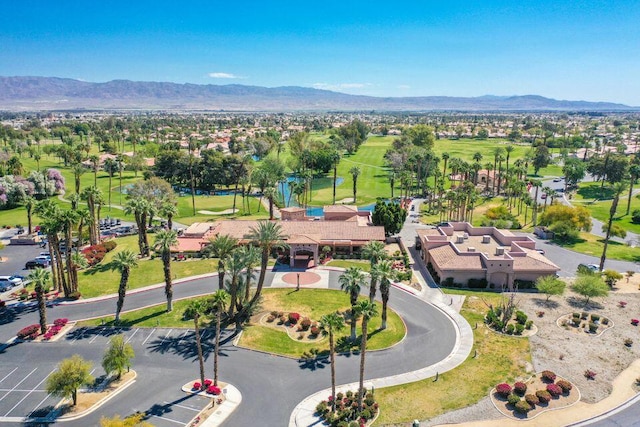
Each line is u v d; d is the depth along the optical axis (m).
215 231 103.00
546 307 73.75
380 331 66.50
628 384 53.94
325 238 100.00
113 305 74.75
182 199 158.12
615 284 83.44
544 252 101.88
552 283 75.69
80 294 77.62
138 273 88.19
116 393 52.31
